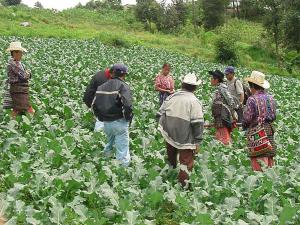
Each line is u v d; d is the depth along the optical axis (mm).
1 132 10047
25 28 48188
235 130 12750
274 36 52156
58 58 26812
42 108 13266
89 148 9391
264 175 8188
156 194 6863
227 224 6359
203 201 7441
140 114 13898
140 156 9383
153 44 49031
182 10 69312
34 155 8781
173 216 6980
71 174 7480
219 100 11336
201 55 47000
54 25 55594
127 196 7059
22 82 11406
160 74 15203
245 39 61562
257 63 48500
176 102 7984
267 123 8680
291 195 8055
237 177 8195
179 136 7965
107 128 8703
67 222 6285
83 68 23531
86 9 82375
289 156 10852
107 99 8531
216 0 69500
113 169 8188
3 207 6316
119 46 42125
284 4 50875
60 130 10312
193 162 8367
